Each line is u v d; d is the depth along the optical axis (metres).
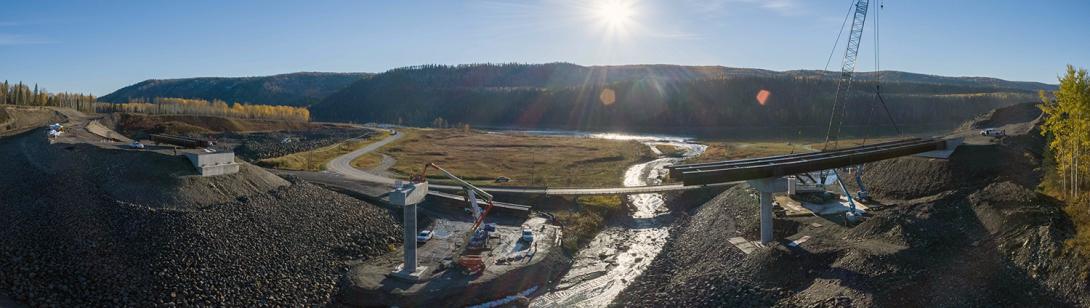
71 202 70.25
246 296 58.91
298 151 182.12
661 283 67.00
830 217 82.69
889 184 100.00
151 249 62.56
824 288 54.00
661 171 151.12
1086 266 46.38
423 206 99.31
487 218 94.81
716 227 84.12
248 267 64.00
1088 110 64.44
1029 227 54.31
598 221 94.94
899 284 51.25
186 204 74.94
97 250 60.78
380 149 189.00
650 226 94.69
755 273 61.09
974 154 96.62
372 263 70.94
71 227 64.06
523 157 177.00
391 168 146.75
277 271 65.00
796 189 95.75
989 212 59.28
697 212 99.38
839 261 57.66
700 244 78.88
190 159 87.31
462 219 94.06
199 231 67.94
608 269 73.69
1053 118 73.00
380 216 89.88
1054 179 74.00
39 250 59.16
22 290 52.78
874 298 50.00
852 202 85.69
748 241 74.00
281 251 69.62
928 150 96.31
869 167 109.56
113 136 140.88
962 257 53.91
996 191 62.75
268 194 85.81
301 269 66.81
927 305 48.75
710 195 106.81
